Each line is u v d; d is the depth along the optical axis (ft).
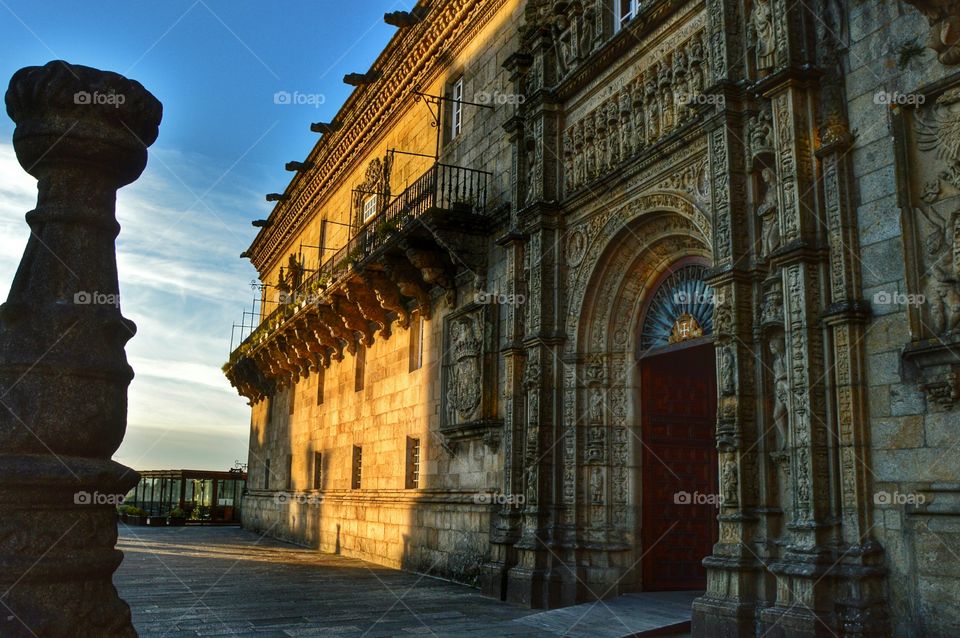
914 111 26.63
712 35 35.12
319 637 33.94
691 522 44.55
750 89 32.07
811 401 27.78
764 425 30.83
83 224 11.21
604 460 43.86
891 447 26.05
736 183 32.86
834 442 27.48
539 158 49.26
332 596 47.39
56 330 10.52
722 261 32.76
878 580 25.80
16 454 9.93
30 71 11.29
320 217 106.22
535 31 51.47
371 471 74.33
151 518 139.23
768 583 29.53
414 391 66.33
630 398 43.96
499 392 53.06
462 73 65.05
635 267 43.98
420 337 67.82
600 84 45.34
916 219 26.07
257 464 124.16
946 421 24.54
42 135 11.10
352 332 82.17
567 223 47.88
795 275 28.96
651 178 40.01
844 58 29.58
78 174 11.32
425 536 60.70
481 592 48.88
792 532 28.07
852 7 29.43
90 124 11.19
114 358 10.91
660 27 40.29
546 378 46.78
